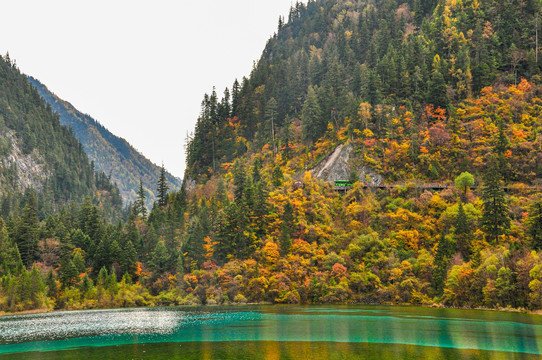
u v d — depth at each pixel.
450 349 56.72
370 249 136.00
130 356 54.09
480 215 132.50
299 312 102.56
